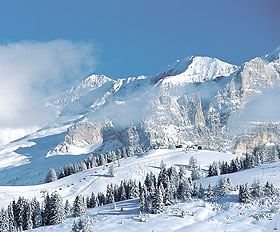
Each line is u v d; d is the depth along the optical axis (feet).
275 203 206.49
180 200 254.88
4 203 489.26
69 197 517.96
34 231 251.80
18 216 361.51
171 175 369.91
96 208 323.57
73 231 203.00
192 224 195.52
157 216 220.84
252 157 437.58
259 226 178.09
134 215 233.55
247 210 204.85
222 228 182.39
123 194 409.08
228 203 224.94
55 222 290.35
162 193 249.75
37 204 366.02
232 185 254.47
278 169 299.17
